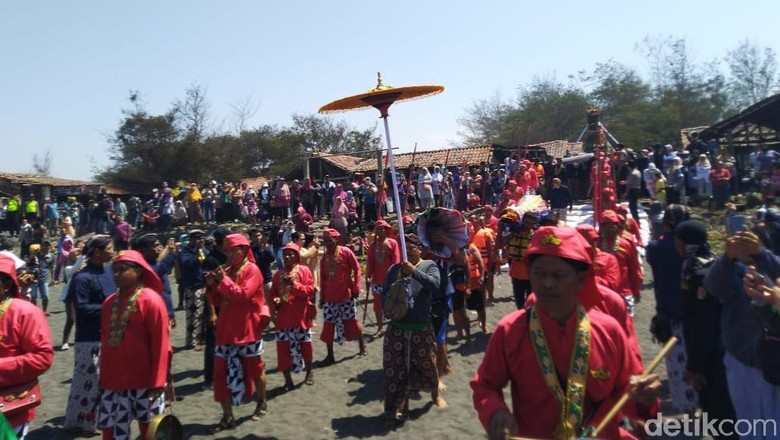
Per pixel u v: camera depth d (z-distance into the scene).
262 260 10.70
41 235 21.02
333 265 9.08
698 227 4.86
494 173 24.50
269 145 60.97
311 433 6.59
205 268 7.58
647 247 5.95
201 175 46.25
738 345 4.08
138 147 44.12
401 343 6.61
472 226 11.44
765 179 21.33
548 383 2.75
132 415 5.22
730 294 4.10
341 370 8.84
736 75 57.81
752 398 3.99
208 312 8.25
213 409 7.52
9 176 41.22
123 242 16.00
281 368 7.95
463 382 7.90
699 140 25.89
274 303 7.96
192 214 30.59
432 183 24.88
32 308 4.58
